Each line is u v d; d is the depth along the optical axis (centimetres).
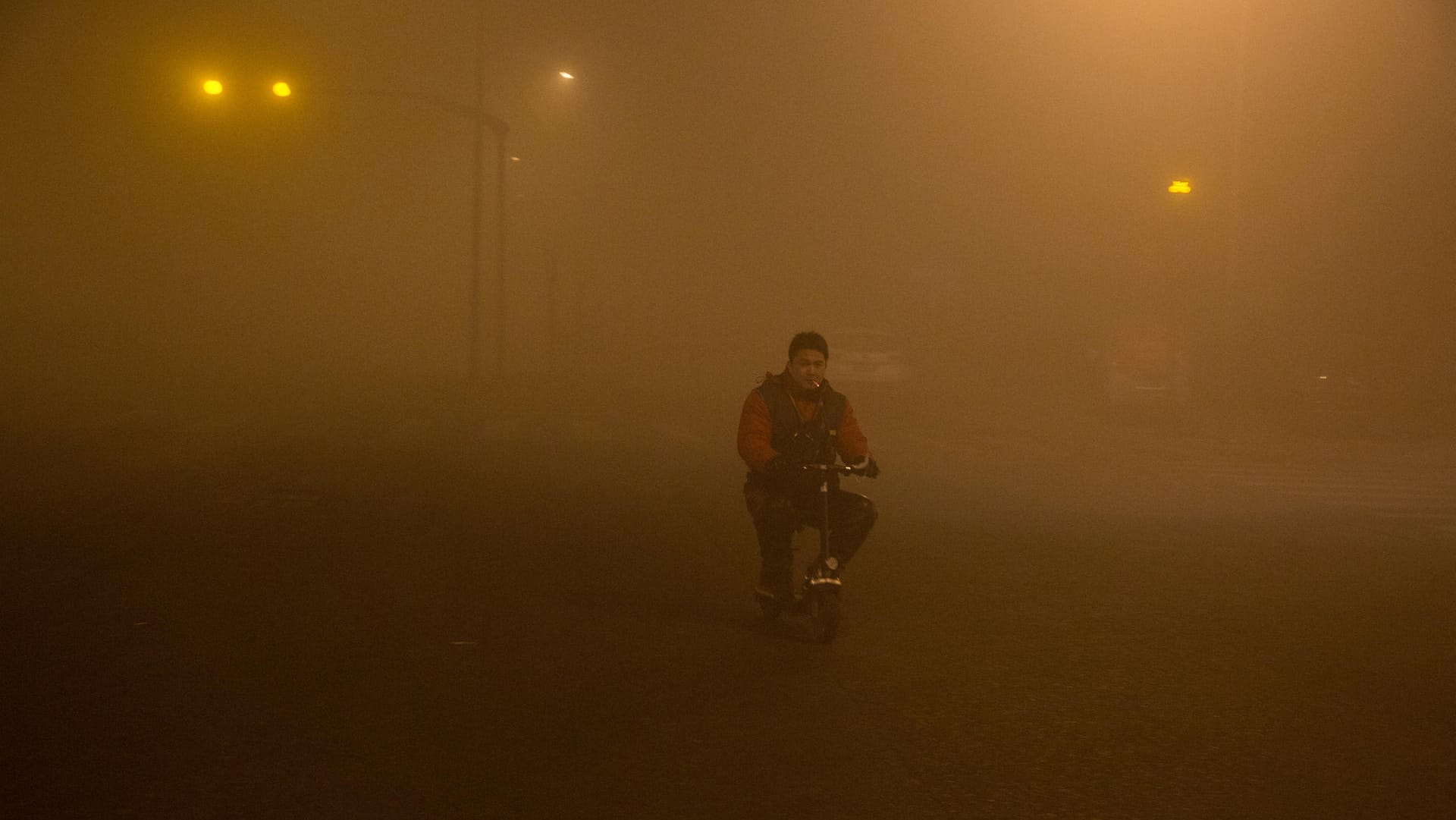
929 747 554
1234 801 493
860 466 734
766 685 648
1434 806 490
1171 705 621
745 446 722
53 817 458
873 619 804
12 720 568
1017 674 675
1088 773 523
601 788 498
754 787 502
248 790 489
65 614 764
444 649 708
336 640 722
